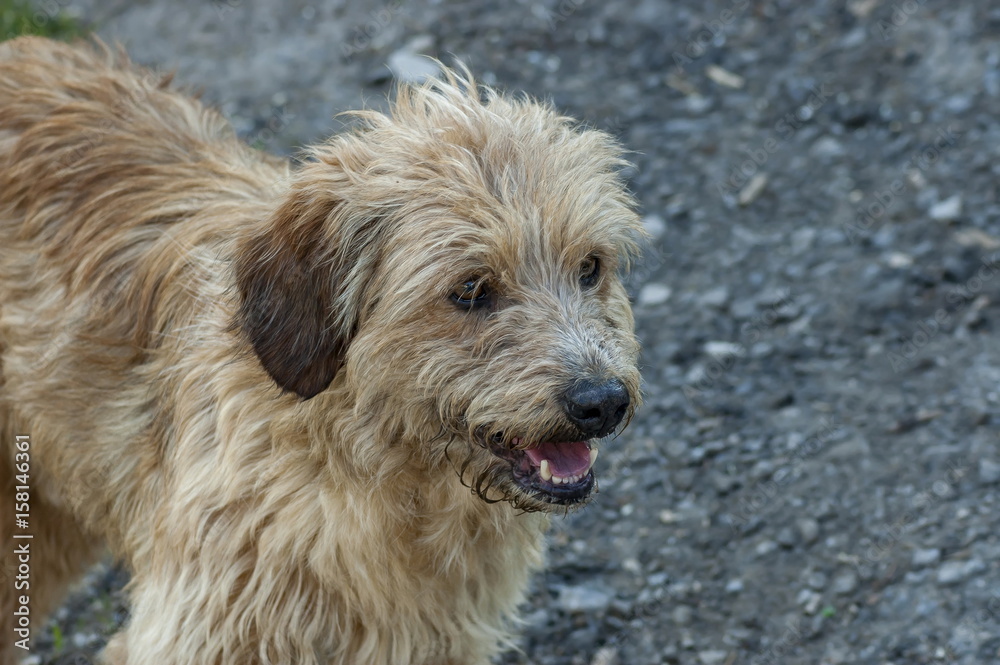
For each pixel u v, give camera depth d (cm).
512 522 557
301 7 1345
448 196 489
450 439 502
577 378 474
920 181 1055
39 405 611
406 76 1163
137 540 599
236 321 509
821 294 963
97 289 603
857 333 923
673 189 1086
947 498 774
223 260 545
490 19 1311
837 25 1258
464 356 488
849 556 750
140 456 585
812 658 694
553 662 718
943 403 848
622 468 839
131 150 642
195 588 534
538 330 485
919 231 1005
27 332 613
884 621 705
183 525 537
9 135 646
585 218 500
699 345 930
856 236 1012
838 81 1184
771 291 972
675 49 1253
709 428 859
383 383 496
